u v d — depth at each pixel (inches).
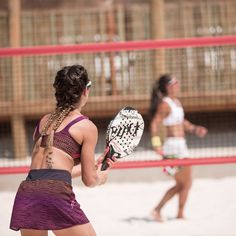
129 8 857.5
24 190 320.2
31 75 837.2
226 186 716.7
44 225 314.2
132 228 553.6
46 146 326.0
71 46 492.7
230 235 520.7
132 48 494.3
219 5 868.6
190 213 603.8
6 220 583.2
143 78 843.4
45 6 1021.2
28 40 850.8
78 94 334.0
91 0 1027.3
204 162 494.6
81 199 677.3
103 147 840.9
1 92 834.8
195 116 1023.6
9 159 822.5
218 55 855.1
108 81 853.8
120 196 687.1
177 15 865.5
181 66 855.7
